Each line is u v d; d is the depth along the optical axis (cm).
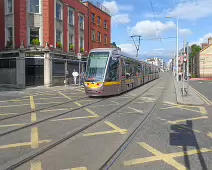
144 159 548
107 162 533
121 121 943
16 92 2133
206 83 4078
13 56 2762
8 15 2786
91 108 1241
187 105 1410
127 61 2128
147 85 3167
